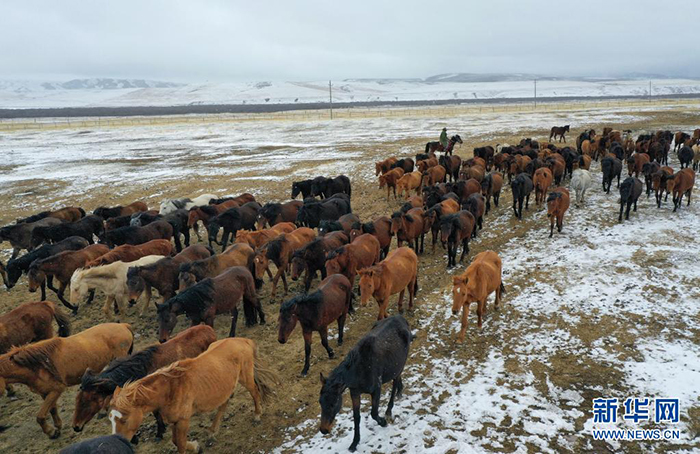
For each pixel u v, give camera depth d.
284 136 51.66
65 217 17.89
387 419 7.41
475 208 15.57
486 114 71.62
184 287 10.25
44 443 7.44
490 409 7.41
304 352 9.81
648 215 16.55
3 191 27.11
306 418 7.73
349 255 11.25
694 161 22.84
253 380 7.57
